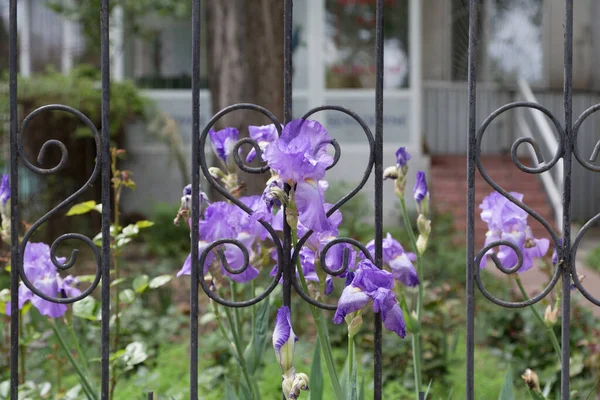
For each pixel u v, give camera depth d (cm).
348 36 1298
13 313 220
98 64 1373
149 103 1223
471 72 216
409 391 452
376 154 217
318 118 1297
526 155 1394
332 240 211
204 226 238
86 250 1023
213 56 823
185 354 524
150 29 1353
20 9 1358
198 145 215
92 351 479
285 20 214
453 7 1430
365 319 533
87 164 1137
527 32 1445
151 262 952
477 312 572
